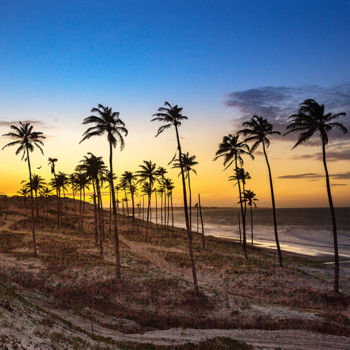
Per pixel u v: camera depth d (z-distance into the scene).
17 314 14.75
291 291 30.58
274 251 67.25
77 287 28.31
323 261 56.47
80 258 39.41
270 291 30.78
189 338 18.33
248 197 58.66
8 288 20.83
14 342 11.37
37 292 25.11
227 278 35.31
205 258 46.31
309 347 16.81
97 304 24.38
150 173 52.56
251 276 35.44
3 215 86.56
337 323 21.23
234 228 145.38
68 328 16.22
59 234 64.88
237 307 25.22
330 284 34.78
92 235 67.12
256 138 39.97
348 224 165.38
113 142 32.09
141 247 57.06
